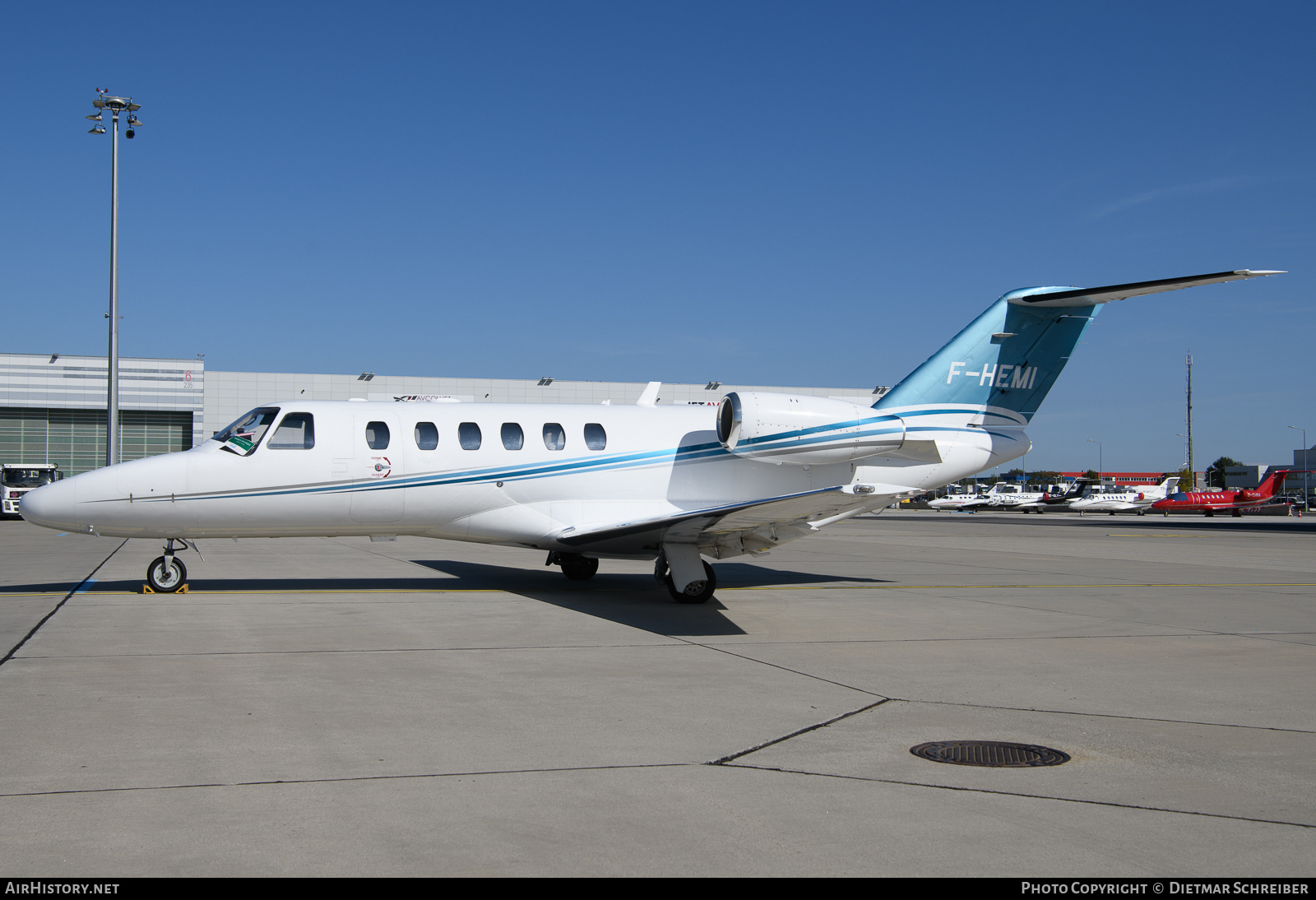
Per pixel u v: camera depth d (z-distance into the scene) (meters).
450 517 13.65
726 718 6.38
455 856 3.99
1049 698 7.19
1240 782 5.18
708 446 14.39
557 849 4.08
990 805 4.73
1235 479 116.62
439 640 9.39
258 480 12.83
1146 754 5.70
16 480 41.66
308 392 50.22
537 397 52.41
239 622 10.42
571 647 9.12
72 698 6.73
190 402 49.19
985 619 11.61
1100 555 23.94
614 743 5.74
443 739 5.77
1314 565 21.12
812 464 14.53
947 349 15.15
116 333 29.44
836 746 5.75
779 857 4.03
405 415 13.55
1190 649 9.55
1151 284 13.62
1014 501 76.06
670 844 4.16
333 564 18.16
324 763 5.24
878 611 12.12
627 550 13.69
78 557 19.77
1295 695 7.42
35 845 4.05
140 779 4.93
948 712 6.70
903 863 3.99
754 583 15.72
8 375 46.97
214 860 3.92
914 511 78.50
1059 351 15.62
